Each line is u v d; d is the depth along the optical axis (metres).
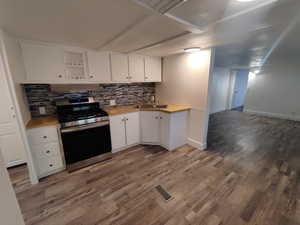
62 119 2.26
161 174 2.22
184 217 1.52
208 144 3.28
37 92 2.38
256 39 2.14
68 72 2.32
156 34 1.77
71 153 2.35
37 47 2.03
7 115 2.21
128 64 2.95
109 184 2.01
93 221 1.49
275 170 2.31
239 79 7.57
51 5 1.10
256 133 3.99
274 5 1.10
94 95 2.93
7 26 1.50
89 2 1.06
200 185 1.98
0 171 0.54
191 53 2.85
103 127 2.62
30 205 1.68
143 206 1.66
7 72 1.65
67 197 1.79
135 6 1.12
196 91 2.90
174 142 2.99
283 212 1.56
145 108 3.09
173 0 1.01
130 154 2.81
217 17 1.33
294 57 4.44
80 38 1.96
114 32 1.74
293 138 3.63
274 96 5.76
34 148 2.00
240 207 1.63
